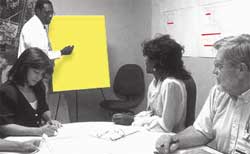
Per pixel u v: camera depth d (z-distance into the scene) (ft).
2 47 12.37
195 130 5.44
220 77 4.56
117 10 13.84
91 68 12.17
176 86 6.52
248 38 4.44
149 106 7.28
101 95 14.12
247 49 4.30
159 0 12.16
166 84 6.57
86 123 6.95
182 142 5.24
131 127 6.55
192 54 10.15
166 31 11.77
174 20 11.15
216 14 8.82
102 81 12.35
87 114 14.06
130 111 12.43
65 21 11.82
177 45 6.86
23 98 6.74
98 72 12.29
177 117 6.66
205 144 5.40
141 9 13.61
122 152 5.06
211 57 9.16
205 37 9.41
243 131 4.67
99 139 5.77
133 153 5.02
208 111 5.35
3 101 6.54
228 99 5.03
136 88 12.73
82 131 6.30
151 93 7.17
